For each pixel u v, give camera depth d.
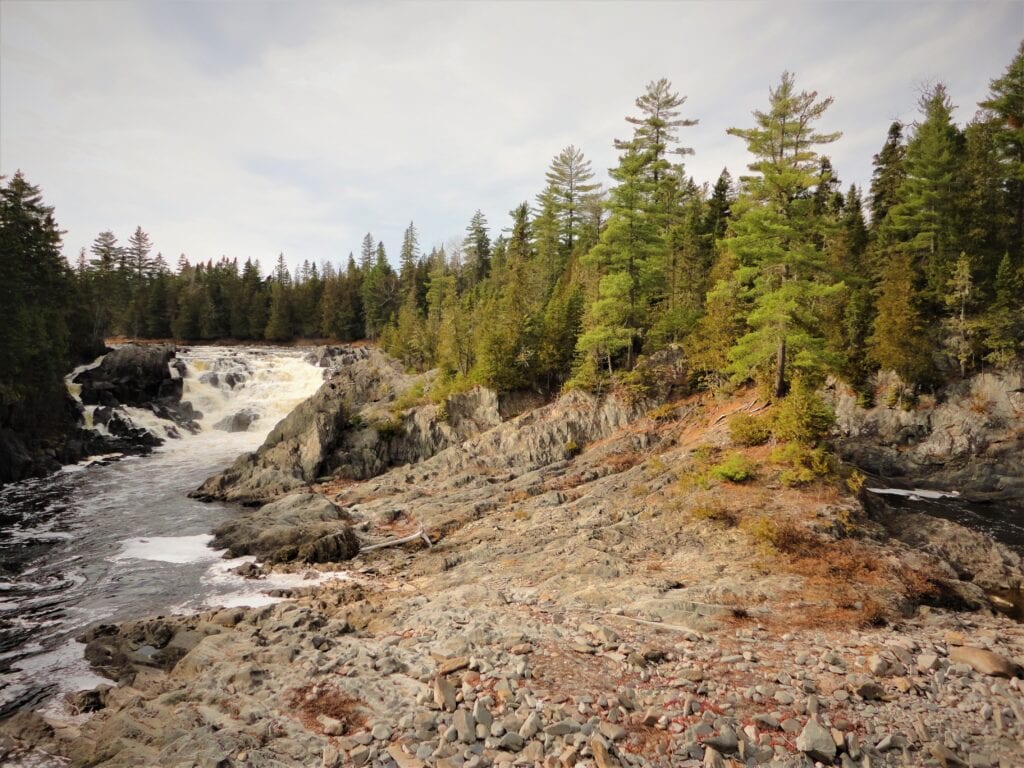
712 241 58.53
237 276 124.69
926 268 45.62
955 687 11.99
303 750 10.02
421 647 14.14
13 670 16.00
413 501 34.56
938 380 39.16
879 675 12.45
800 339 31.39
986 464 35.91
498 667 12.59
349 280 111.56
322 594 21.86
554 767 9.27
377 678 12.41
